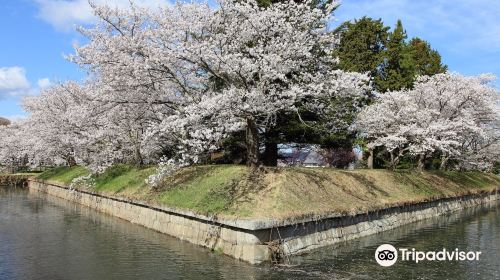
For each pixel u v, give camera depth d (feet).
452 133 61.21
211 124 42.09
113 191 59.52
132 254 35.58
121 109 53.21
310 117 55.52
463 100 67.41
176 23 43.29
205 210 37.42
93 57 45.98
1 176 124.06
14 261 33.91
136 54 46.32
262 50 41.19
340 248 37.35
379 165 84.48
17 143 117.50
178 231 42.09
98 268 31.60
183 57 42.16
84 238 42.75
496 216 63.31
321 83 43.70
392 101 66.39
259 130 55.47
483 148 87.97
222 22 44.93
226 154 60.85
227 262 32.32
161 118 48.70
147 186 52.54
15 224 52.21
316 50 48.96
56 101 83.51
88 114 53.11
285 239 33.99
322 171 49.90
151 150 61.93
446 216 62.23
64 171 100.42
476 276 30.12
